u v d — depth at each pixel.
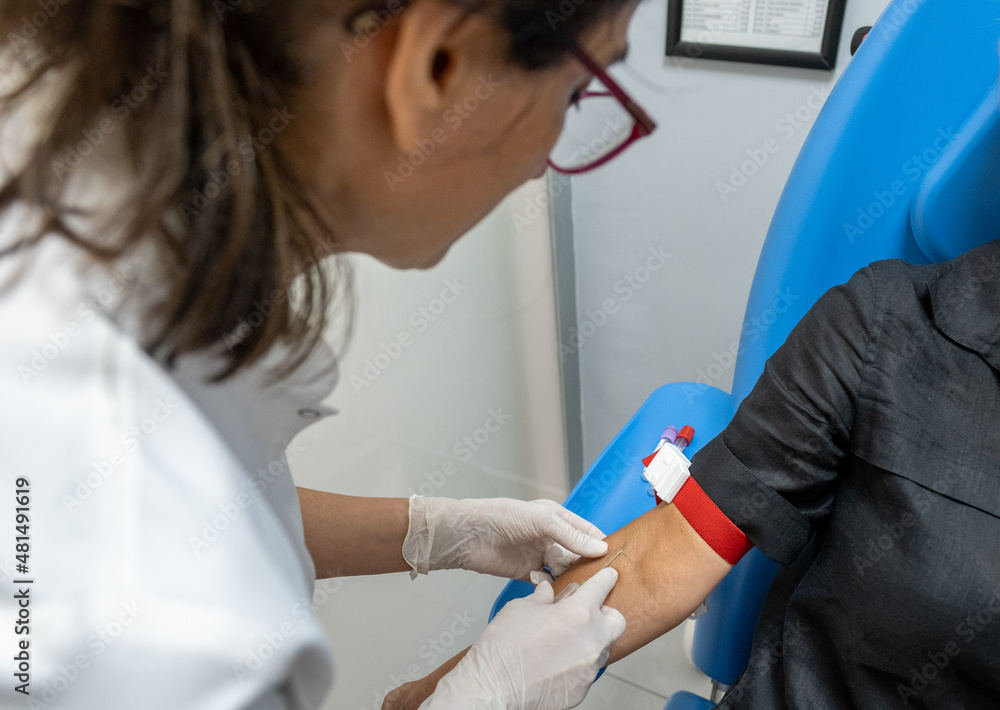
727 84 1.25
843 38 1.14
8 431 0.40
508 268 1.48
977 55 0.85
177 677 0.40
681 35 1.23
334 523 0.95
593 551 0.93
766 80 1.22
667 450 0.88
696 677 1.72
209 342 0.45
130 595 0.39
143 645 0.39
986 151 0.85
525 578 1.06
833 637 0.80
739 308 1.52
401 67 0.39
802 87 1.20
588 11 0.40
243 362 0.47
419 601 1.45
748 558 1.03
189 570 0.41
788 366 0.82
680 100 1.30
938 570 0.72
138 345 0.44
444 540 0.99
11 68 0.43
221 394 0.50
